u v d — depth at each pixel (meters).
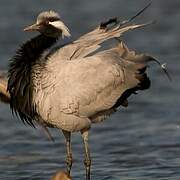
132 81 13.73
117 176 14.66
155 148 16.98
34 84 13.48
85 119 13.73
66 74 13.42
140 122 19.58
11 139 18.22
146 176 14.62
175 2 37.19
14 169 15.43
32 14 34.62
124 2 37.81
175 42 29.09
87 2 37.88
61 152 16.98
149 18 34.06
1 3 37.16
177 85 23.28
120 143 17.55
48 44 13.84
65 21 33.28
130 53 13.94
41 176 14.87
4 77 15.98
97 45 13.66
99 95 13.56
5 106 21.56
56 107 13.42
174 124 19.20
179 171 14.92
